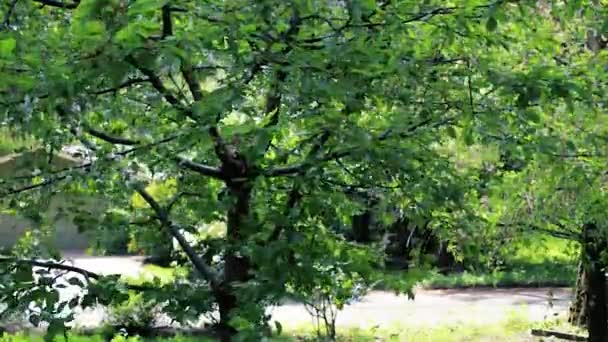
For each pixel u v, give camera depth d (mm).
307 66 3588
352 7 3557
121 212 4609
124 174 3947
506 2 3977
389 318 15727
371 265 4438
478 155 5398
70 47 3285
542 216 7641
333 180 4316
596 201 7344
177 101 3881
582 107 5297
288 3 3594
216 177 4371
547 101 4230
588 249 9500
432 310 17000
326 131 3922
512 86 3965
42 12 4168
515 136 4480
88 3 2979
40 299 3652
